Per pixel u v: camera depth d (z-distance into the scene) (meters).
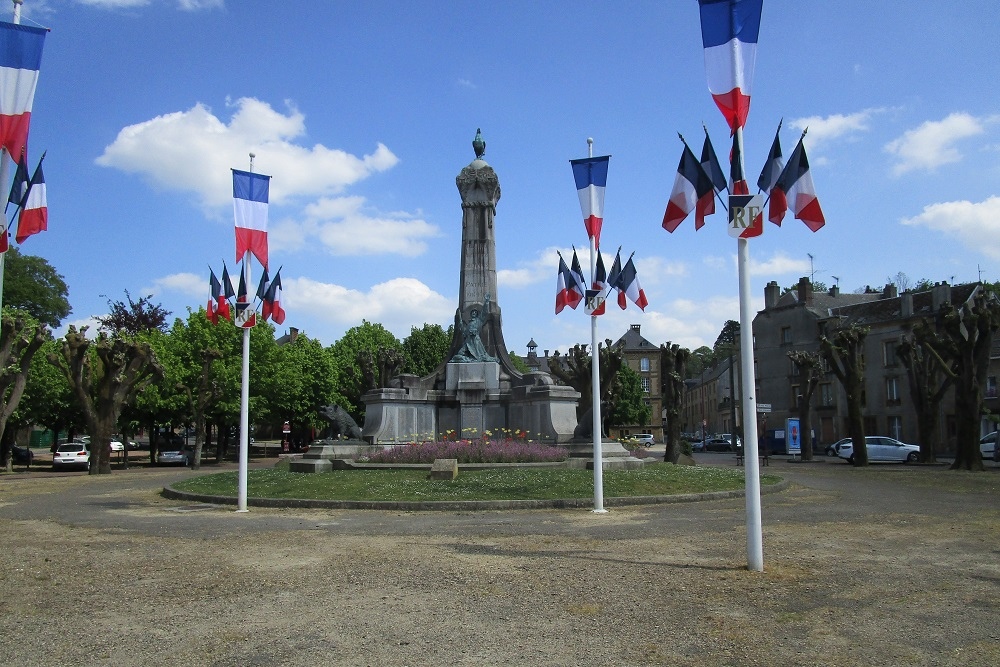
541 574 9.63
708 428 107.56
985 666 6.12
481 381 31.61
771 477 24.00
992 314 33.25
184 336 54.53
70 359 36.62
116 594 8.73
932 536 12.72
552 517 15.87
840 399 63.16
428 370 74.31
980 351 33.75
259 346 55.47
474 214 33.88
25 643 6.88
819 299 70.69
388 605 8.13
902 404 58.28
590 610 7.85
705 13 10.77
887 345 59.78
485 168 34.03
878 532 13.20
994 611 7.75
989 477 28.59
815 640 6.80
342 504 17.84
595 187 16.98
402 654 6.51
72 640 6.95
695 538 12.55
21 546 12.35
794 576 9.41
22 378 29.58
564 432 28.61
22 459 57.69
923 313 57.59
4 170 15.55
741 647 6.63
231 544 12.34
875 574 9.52
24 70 15.64
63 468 47.34
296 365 62.78
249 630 7.24
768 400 69.81
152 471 40.84
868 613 7.68
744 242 10.21
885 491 21.97
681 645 6.70
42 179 17.17
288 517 16.36
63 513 17.73
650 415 103.38
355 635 7.06
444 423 31.48
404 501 17.72
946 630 7.09
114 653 6.58
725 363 100.94
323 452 26.52
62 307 69.25
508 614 7.74
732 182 10.31
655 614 7.69
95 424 37.12
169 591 8.87
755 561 9.81
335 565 10.36
